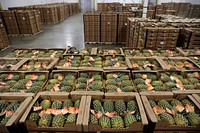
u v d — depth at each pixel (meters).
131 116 1.54
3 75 2.24
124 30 6.98
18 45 6.93
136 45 5.38
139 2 16.66
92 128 1.45
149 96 1.77
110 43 7.29
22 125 1.44
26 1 12.32
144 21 5.47
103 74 2.29
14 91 1.91
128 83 2.06
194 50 3.21
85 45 7.02
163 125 1.46
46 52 3.24
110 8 11.24
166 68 2.39
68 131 1.50
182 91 1.83
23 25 8.38
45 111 1.62
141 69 2.46
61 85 2.06
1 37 6.23
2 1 9.31
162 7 12.38
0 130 1.48
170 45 4.42
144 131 1.47
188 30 3.93
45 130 1.50
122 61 2.70
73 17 15.99
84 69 2.36
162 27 4.41
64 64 2.56
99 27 6.90
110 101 1.77
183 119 1.52
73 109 1.62
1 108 1.68
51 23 12.28
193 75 2.23
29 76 2.24
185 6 17.77
